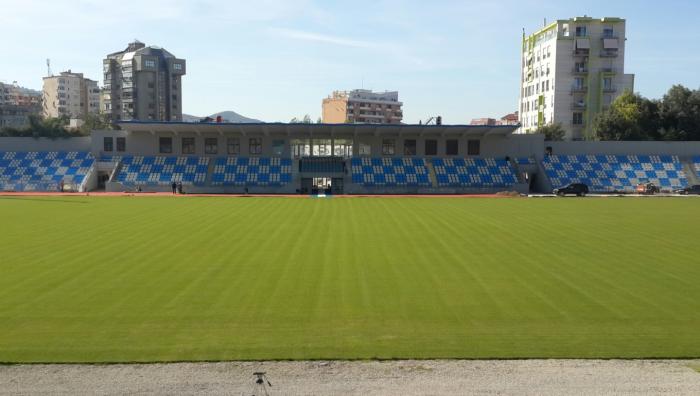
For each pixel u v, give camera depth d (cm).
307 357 1302
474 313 1641
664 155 8256
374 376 1196
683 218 4022
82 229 3247
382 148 8119
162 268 2191
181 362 1270
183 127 7581
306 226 3422
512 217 4038
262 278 2038
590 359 1295
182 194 6712
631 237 3045
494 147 8181
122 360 1280
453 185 7575
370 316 1606
